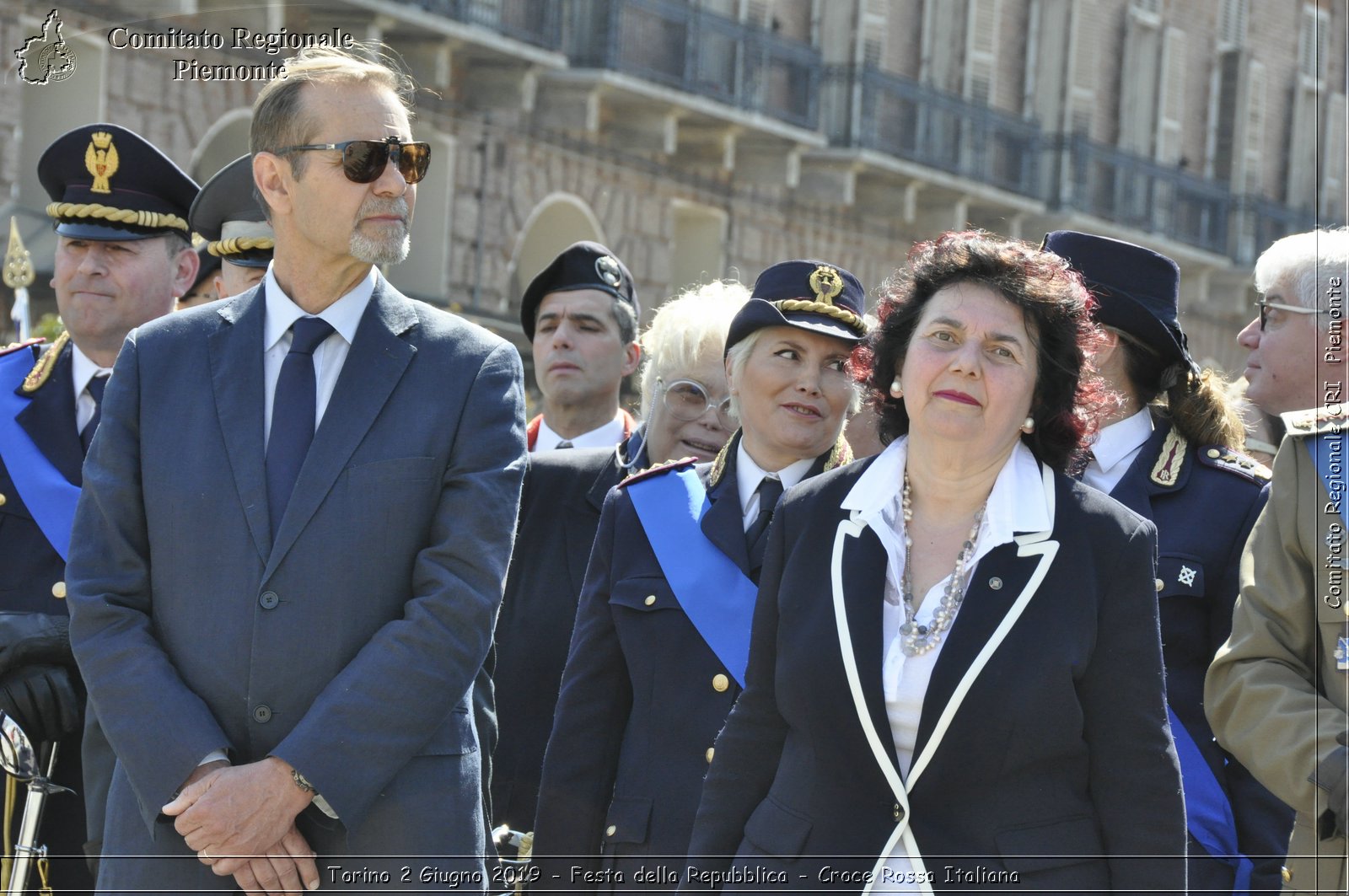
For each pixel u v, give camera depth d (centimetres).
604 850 1152
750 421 1206
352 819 975
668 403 1370
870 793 938
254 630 1003
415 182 1071
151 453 1032
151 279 1428
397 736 987
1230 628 1178
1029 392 966
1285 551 1055
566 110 3300
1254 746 1029
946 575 961
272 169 1059
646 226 3391
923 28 3262
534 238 3350
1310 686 1036
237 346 1055
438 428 1039
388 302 1076
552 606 1362
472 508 1031
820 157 3338
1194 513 1210
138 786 982
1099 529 945
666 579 1165
